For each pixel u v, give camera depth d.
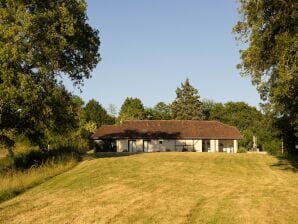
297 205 20.45
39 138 42.56
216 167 38.66
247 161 44.84
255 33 27.55
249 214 18.27
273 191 25.12
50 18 36.06
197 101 128.38
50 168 32.56
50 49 35.97
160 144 81.94
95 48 41.38
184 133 82.94
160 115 125.62
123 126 85.31
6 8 35.09
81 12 39.56
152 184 26.84
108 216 17.62
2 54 33.16
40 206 19.66
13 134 39.50
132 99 124.25
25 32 34.75
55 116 40.00
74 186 25.62
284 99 36.47
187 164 40.16
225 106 129.38
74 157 41.25
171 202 20.88
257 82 29.09
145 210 18.88
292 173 35.44
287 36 25.92
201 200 21.61
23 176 28.09
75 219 17.08
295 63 25.56
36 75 37.00
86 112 107.50
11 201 20.92
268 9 27.20
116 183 26.91
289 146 62.66
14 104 35.22
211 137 82.19
